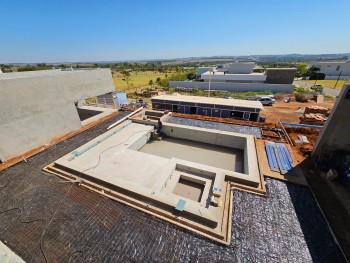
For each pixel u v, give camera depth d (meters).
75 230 7.51
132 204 8.66
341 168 10.23
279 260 6.45
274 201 8.78
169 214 8.05
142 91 45.81
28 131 13.14
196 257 6.53
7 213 8.34
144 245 6.93
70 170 10.96
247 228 7.52
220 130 16.95
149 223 7.76
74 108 16.53
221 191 9.16
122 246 6.91
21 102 12.57
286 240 7.08
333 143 10.77
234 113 22.97
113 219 7.96
